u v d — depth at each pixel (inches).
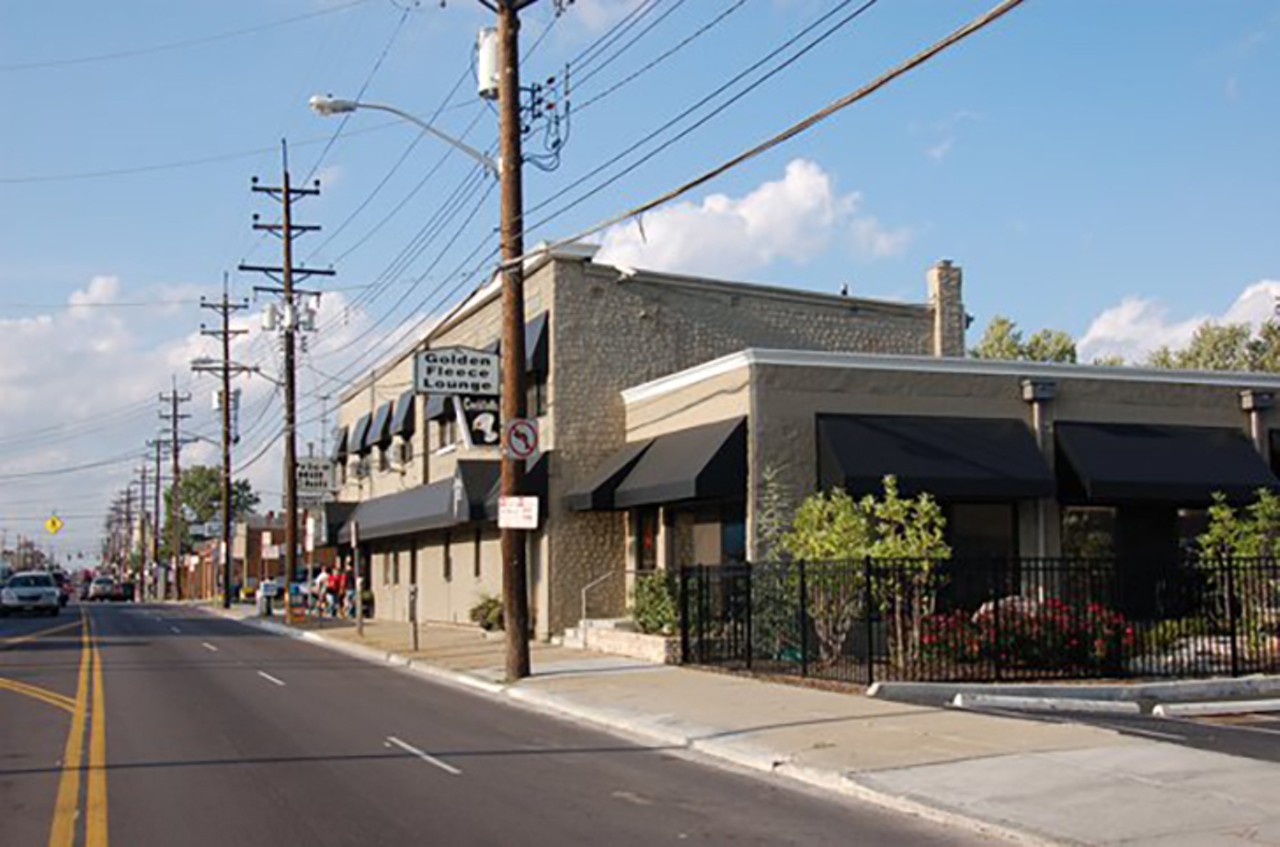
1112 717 596.7
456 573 1435.8
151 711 666.2
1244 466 984.3
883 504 781.9
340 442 2018.9
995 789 422.6
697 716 615.2
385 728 609.0
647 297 1134.4
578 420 1101.7
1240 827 362.3
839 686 696.4
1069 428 965.2
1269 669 732.7
